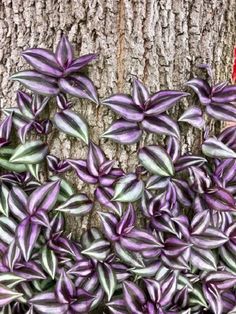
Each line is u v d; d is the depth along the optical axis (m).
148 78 0.43
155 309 0.42
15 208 0.42
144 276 0.43
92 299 0.42
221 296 0.46
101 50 0.42
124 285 0.42
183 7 0.43
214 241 0.43
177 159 0.44
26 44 0.43
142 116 0.42
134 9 0.42
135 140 0.42
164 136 0.44
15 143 0.45
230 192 0.45
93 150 0.42
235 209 0.42
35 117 0.43
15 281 0.41
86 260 0.43
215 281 0.45
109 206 0.42
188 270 0.45
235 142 0.45
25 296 0.43
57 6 0.42
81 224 0.45
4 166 0.44
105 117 0.43
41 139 0.44
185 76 0.44
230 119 0.44
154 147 0.43
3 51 0.44
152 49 0.43
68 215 0.45
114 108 0.41
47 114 0.44
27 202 0.42
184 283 0.44
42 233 0.43
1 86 0.45
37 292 0.44
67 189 0.44
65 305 0.41
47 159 0.44
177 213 0.44
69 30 0.42
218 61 0.46
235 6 0.47
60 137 0.44
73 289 0.42
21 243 0.40
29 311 0.42
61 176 0.44
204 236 0.43
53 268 0.41
